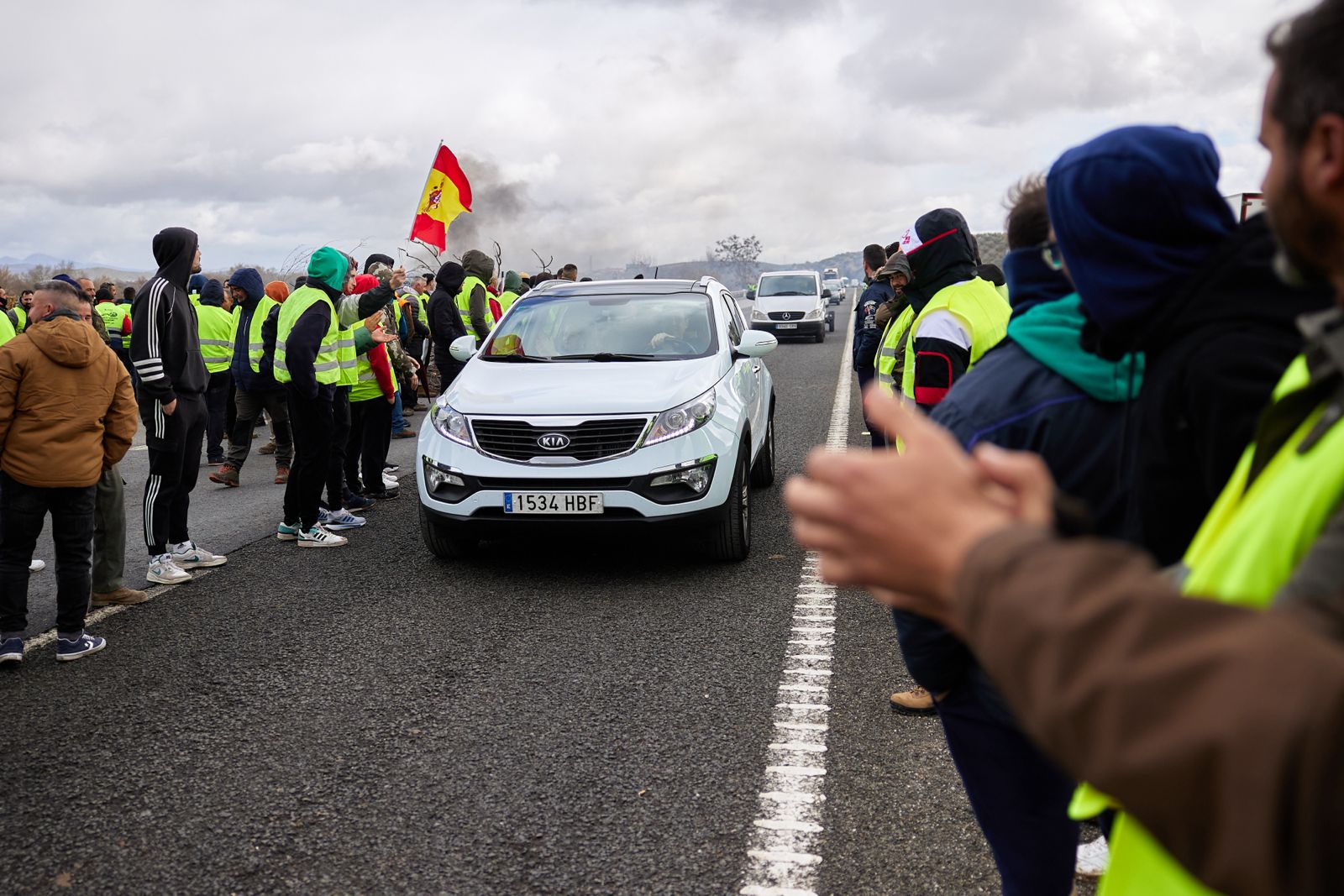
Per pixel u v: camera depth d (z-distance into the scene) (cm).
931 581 55
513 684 415
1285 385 75
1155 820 48
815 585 541
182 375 570
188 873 280
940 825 296
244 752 357
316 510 653
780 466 884
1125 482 159
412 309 1303
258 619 507
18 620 446
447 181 1198
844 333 2839
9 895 272
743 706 387
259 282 870
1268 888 44
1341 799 43
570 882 271
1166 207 136
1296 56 57
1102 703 48
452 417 570
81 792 329
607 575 571
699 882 270
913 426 60
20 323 1169
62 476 438
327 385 636
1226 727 45
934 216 395
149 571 573
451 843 292
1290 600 55
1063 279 181
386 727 375
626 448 542
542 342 649
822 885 267
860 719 373
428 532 591
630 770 336
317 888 272
